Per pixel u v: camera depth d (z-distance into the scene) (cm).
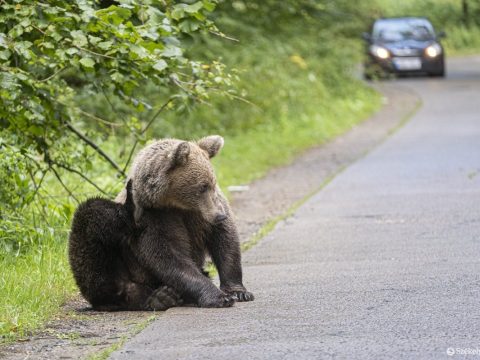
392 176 2153
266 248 1426
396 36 5122
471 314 931
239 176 2269
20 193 1369
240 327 919
